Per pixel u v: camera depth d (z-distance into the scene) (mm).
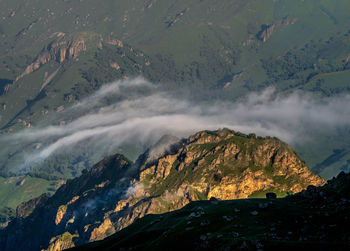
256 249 137500
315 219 154625
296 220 158750
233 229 163000
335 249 126125
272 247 135625
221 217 179000
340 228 141250
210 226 173625
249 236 151250
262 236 148375
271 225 159000
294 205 178875
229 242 148375
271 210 175000
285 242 136375
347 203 160000
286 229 153500
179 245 168000
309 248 130125
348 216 147500
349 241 131250
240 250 141000
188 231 174500
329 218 151750
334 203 166000
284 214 168000
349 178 178875
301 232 147375
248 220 169125
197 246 159375
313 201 176000
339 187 178000
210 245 154625
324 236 139500
